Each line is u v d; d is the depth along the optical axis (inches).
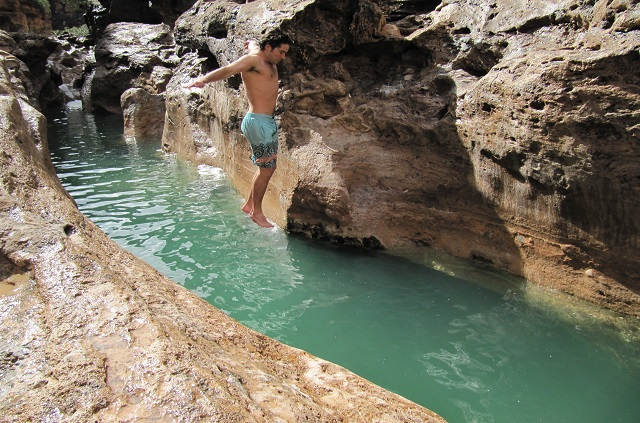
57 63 1001.5
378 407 122.9
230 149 382.9
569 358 189.9
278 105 292.2
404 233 273.6
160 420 84.9
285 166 291.7
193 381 93.8
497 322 214.2
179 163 466.3
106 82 759.7
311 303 232.1
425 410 131.3
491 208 239.0
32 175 192.5
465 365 189.2
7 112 221.8
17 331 109.6
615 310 202.7
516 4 255.8
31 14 1093.1
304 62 289.6
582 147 192.2
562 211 208.4
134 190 388.5
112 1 908.6
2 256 135.7
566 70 192.2
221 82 381.7
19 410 87.2
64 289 121.6
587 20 215.3
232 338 136.3
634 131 179.0
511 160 219.9
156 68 690.8
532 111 204.7
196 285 245.1
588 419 161.9
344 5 279.7
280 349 144.7
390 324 215.5
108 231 308.0
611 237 198.1
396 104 274.8
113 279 128.6
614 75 181.6
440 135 255.8
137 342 103.7
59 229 154.6
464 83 257.4
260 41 292.8
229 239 296.0
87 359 98.1
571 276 214.5
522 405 168.1
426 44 280.7
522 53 234.4
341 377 135.4
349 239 281.3
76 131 648.4
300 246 285.7
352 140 279.1
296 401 106.3
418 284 246.8
